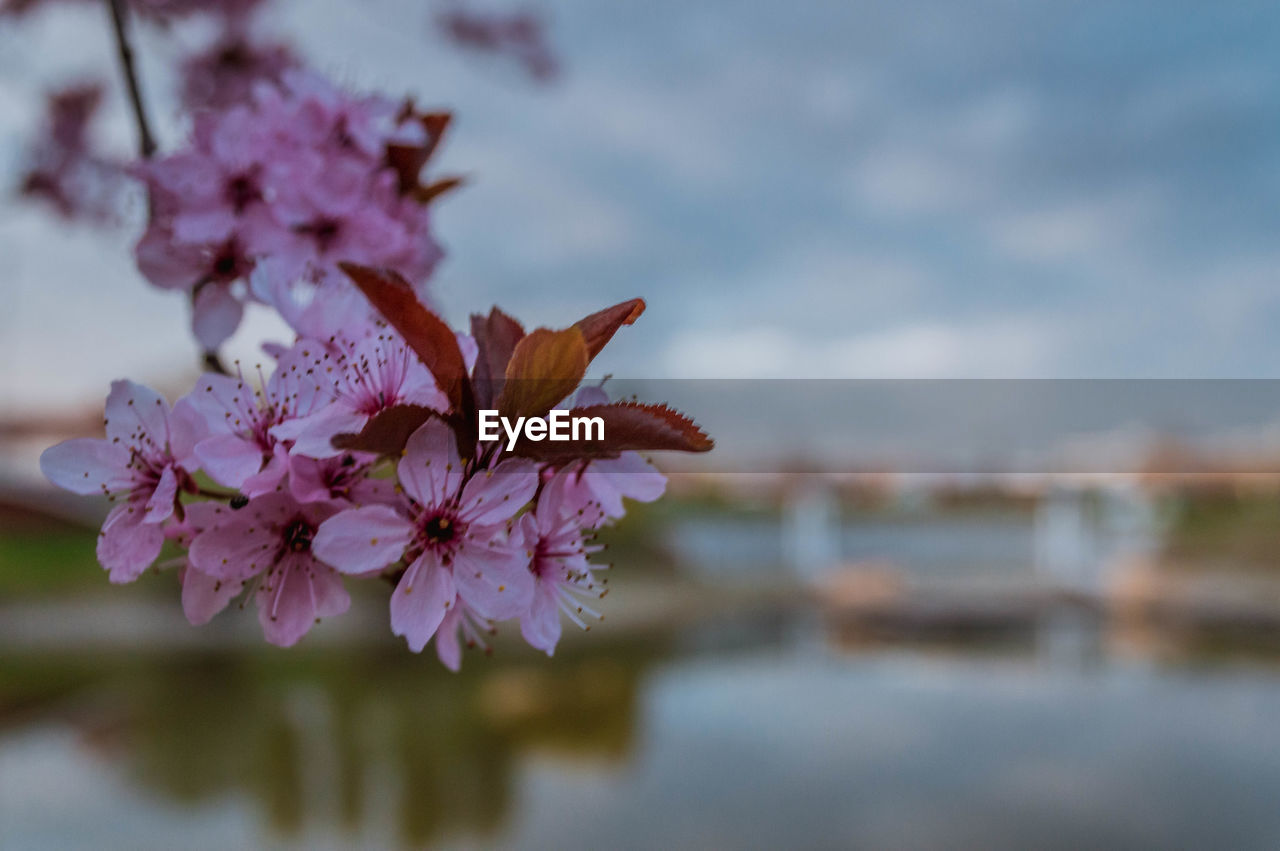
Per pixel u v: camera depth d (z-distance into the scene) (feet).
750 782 26.84
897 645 48.52
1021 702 36.22
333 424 2.65
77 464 2.84
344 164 4.37
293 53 8.91
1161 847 22.21
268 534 2.73
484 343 2.71
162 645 40.27
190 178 4.22
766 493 78.18
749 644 48.60
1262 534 63.05
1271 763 28.58
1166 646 47.03
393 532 2.49
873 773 27.71
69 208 14.06
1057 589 63.98
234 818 23.17
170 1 8.41
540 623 2.77
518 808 24.38
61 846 21.08
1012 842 22.75
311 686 35.47
